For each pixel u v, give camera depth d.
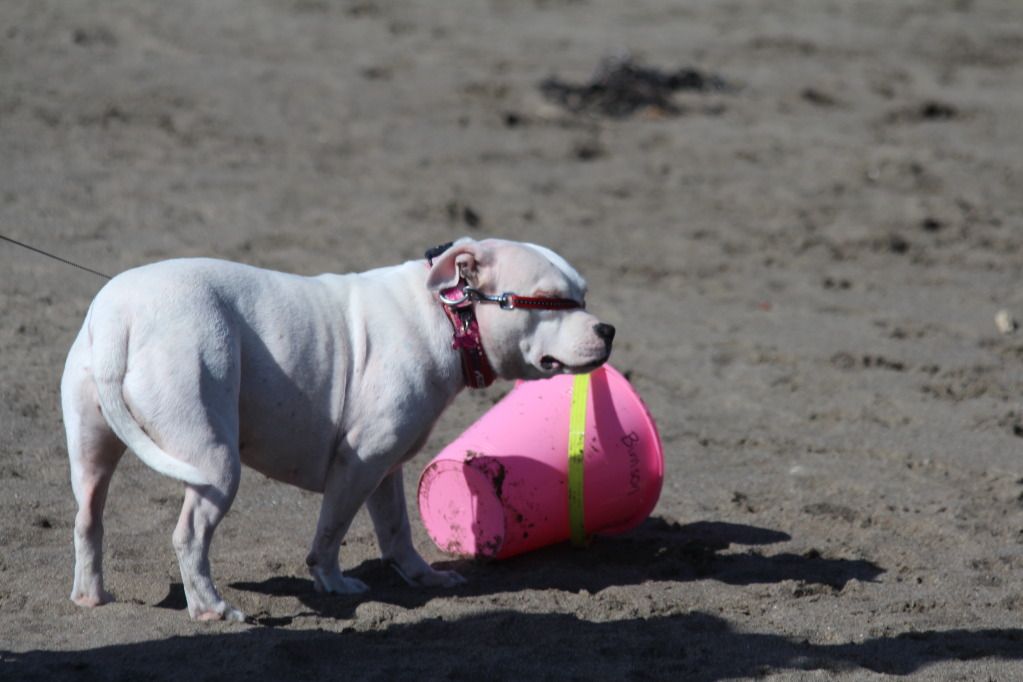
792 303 16.52
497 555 9.13
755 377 13.80
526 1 32.12
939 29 32.56
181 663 6.96
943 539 9.88
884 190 21.47
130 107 21.06
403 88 24.20
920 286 17.53
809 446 11.95
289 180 19.06
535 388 9.58
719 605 8.45
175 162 19.14
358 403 7.97
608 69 25.95
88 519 7.70
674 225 19.23
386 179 19.70
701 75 26.78
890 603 8.57
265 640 7.30
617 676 7.16
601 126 23.72
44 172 17.92
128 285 7.50
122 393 7.23
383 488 8.57
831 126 24.73
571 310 8.07
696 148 22.95
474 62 26.33
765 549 9.59
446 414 12.15
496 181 20.27
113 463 7.71
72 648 7.15
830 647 7.81
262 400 7.73
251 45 25.41
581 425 9.16
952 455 11.84
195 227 16.64
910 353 14.85
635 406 9.44
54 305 13.61
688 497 10.64
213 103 21.88
